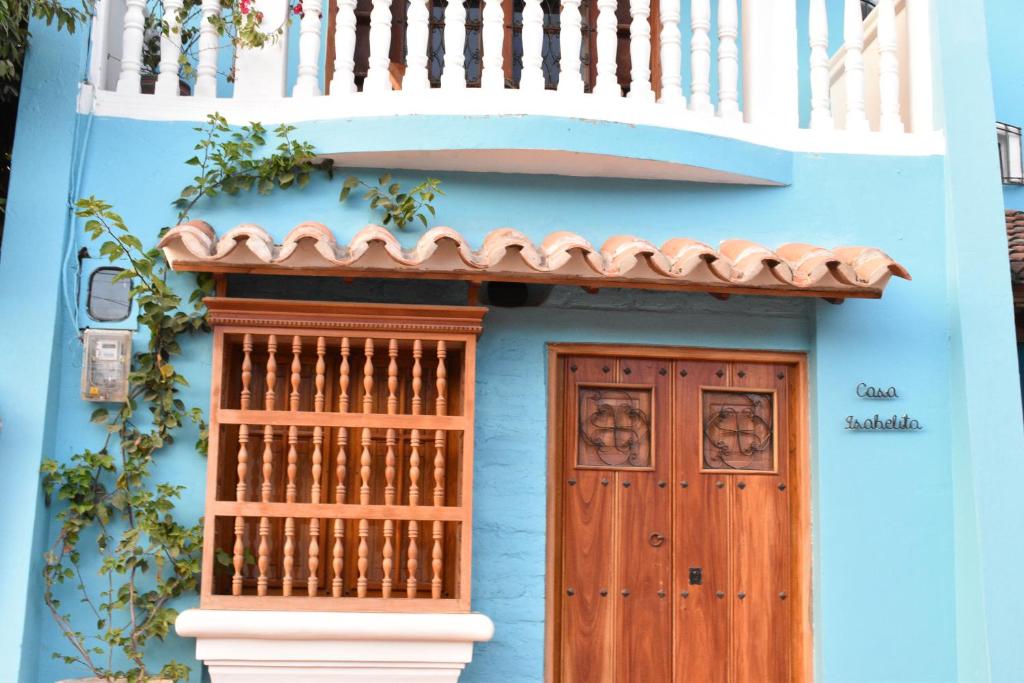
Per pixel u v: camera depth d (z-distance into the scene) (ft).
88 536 17.12
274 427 17.47
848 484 18.44
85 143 17.88
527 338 18.58
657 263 16.66
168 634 17.06
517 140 17.65
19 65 18.24
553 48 22.86
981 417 18.35
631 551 18.66
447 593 17.62
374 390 18.19
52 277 17.30
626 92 22.65
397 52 22.50
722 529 18.86
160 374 17.30
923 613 18.25
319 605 16.46
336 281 18.21
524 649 17.81
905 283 18.99
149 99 18.12
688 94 23.02
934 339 18.93
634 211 18.71
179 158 18.03
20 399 16.79
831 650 18.02
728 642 18.65
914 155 19.31
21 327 17.03
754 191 18.99
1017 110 25.35
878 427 18.61
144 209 17.85
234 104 18.16
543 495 18.19
